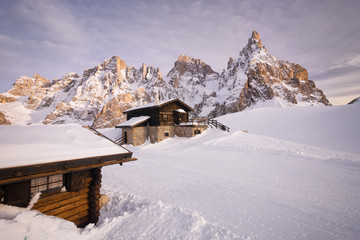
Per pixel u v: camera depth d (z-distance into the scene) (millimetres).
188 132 28109
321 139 27266
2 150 5102
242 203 7996
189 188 9859
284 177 11055
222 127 29547
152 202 7730
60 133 7344
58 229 4930
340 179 10484
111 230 5930
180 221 6090
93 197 7066
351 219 6633
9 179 4570
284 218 6762
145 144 28781
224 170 12781
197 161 15609
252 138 23766
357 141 23656
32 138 6363
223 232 5559
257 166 13422
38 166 4984
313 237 5672
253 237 5613
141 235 5508
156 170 13516
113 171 13633
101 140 7758
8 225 4098
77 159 5832
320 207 7520
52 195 6090
